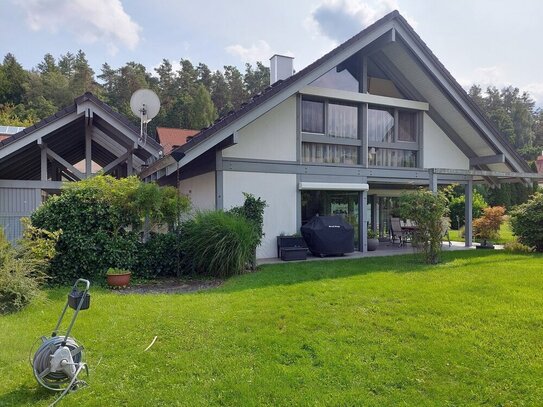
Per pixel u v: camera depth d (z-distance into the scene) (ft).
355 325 15.11
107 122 34.86
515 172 43.42
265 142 35.40
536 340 13.65
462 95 40.24
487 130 42.04
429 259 30.81
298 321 15.56
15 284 17.89
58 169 51.78
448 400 10.05
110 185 25.81
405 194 32.48
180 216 28.02
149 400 9.91
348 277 24.18
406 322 15.47
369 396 10.19
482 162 45.42
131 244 25.48
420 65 39.14
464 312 16.62
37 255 20.83
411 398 10.12
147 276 26.04
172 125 140.56
